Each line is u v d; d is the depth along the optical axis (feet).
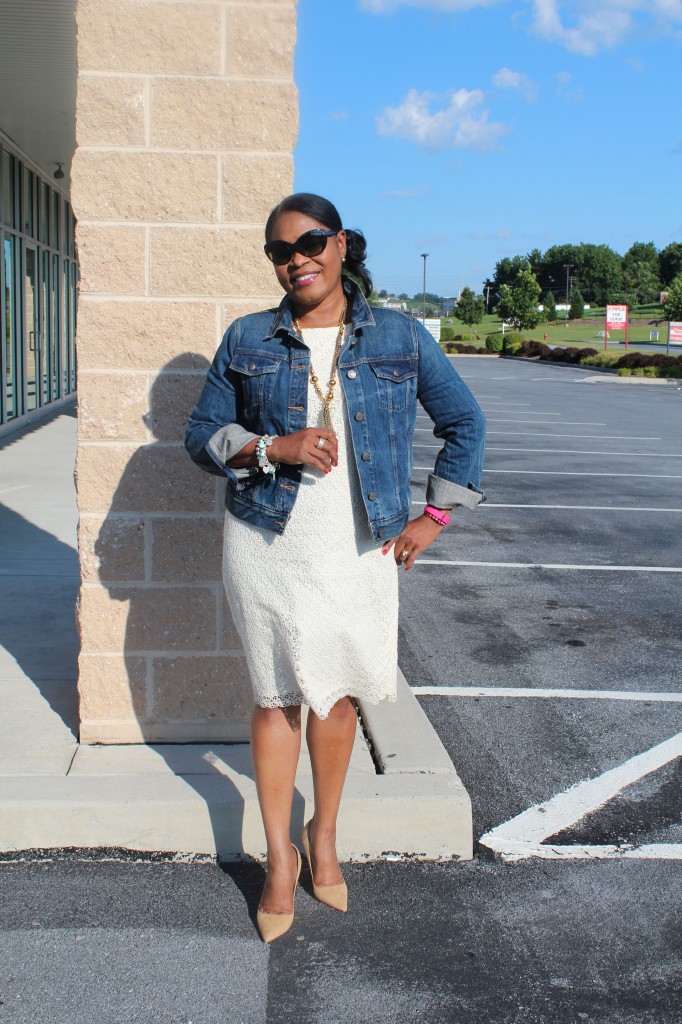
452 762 12.44
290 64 11.43
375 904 9.70
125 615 12.02
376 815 10.53
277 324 8.84
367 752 12.01
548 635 18.81
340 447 8.66
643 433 59.67
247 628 9.00
